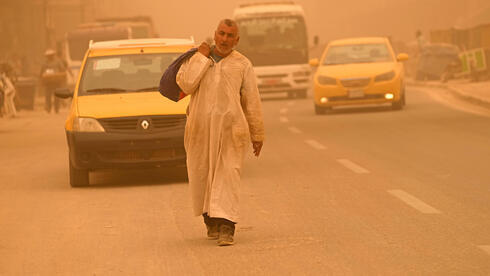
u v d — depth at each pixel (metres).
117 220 21.25
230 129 17.81
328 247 17.23
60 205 23.91
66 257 17.27
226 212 17.73
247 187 25.86
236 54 18.02
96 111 27.52
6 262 16.97
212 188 17.84
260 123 18.08
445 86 75.56
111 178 29.52
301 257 16.42
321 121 49.28
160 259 16.80
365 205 21.95
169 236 19.06
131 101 28.03
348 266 15.58
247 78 17.98
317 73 55.41
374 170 28.38
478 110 52.28
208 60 17.73
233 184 17.80
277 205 22.53
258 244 17.78
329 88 54.06
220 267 15.88
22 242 18.89
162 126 27.36
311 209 21.72
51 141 44.62
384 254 16.44
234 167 17.78
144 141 27.12
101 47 31.08
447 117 47.56
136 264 16.44
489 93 61.22
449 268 15.24
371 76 53.66
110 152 27.16
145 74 29.78
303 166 30.14
